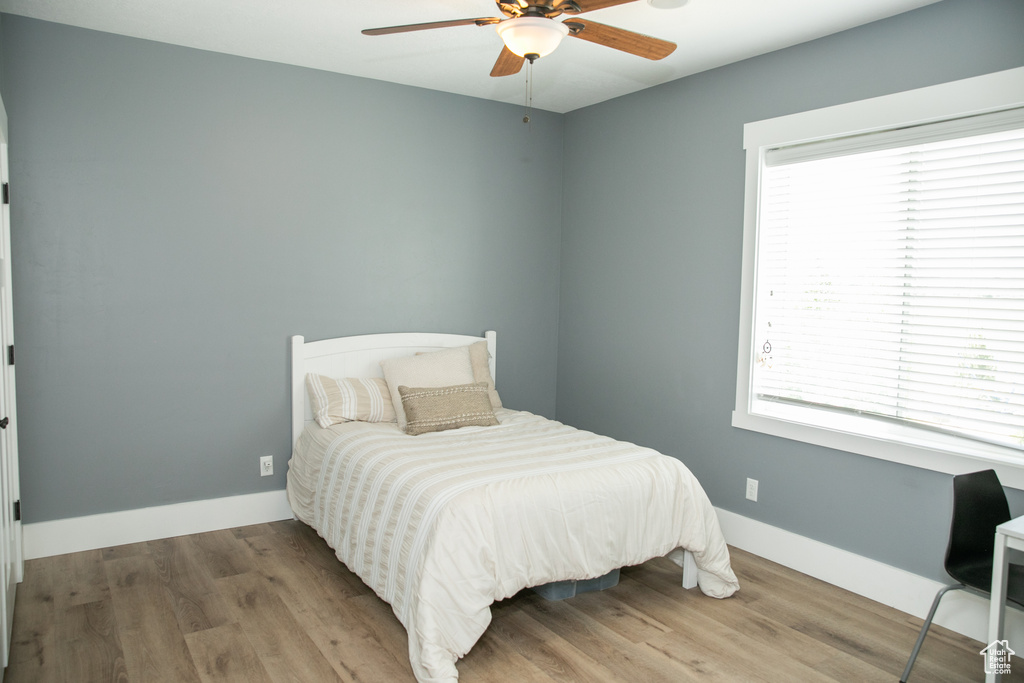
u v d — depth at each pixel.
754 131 3.43
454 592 2.35
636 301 4.19
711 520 3.01
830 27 3.01
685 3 2.76
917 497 2.86
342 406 3.70
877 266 3.03
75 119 3.23
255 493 3.81
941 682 2.37
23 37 3.09
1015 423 2.60
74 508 3.34
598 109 4.44
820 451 3.21
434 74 3.90
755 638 2.65
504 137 4.52
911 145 2.87
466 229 4.42
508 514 2.54
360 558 2.84
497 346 4.61
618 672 2.40
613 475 2.84
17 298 3.13
